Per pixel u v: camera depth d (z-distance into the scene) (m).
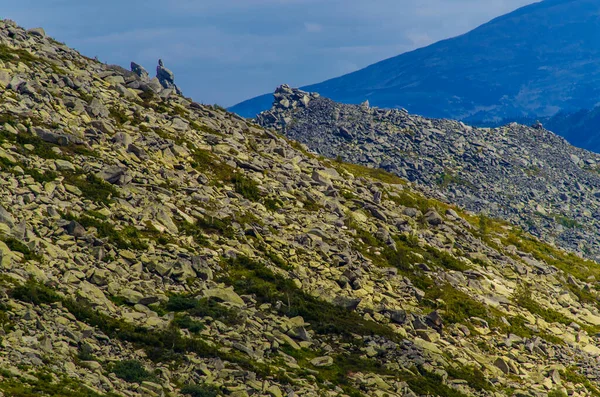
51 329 127.94
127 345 135.88
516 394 167.50
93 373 122.25
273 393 132.25
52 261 147.88
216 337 146.75
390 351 163.75
